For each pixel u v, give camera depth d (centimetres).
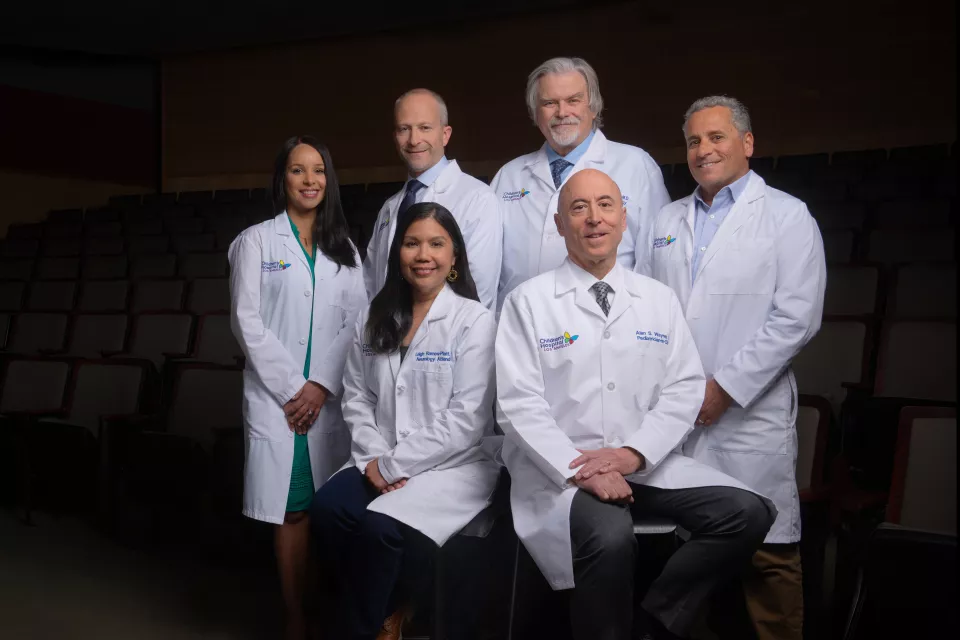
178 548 299
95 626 229
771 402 196
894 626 158
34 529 320
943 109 606
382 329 201
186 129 870
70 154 824
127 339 414
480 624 189
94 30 774
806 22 646
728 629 216
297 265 219
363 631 180
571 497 168
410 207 204
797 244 197
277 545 215
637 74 708
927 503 177
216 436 275
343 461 225
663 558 191
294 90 827
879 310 323
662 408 180
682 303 205
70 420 340
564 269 188
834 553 213
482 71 760
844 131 637
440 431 190
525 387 180
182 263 549
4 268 615
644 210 229
